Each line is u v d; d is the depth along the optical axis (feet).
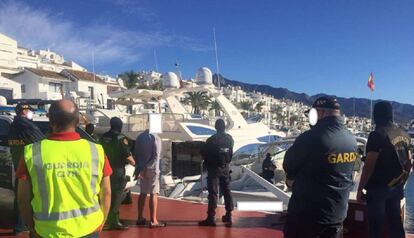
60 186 8.96
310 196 11.78
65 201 8.99
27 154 9.09
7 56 209.77
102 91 174.19
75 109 9.62
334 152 11.59
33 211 9.20
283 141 38.65
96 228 9.45
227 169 23.53
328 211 11.73
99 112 65.67
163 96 52.75
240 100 443.32
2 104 42.78
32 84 156.46
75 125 9.64
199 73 49.70
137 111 87.66
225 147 23.07
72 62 269.64
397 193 15.83
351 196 22.66
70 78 166.20
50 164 8.98
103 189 9.94
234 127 47.73
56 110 9.37
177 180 36.78
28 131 18.49
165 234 21.44
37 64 231.91
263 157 41.29
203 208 27.66
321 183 11.71
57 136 9.37
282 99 636.07
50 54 294.25
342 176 11.78
